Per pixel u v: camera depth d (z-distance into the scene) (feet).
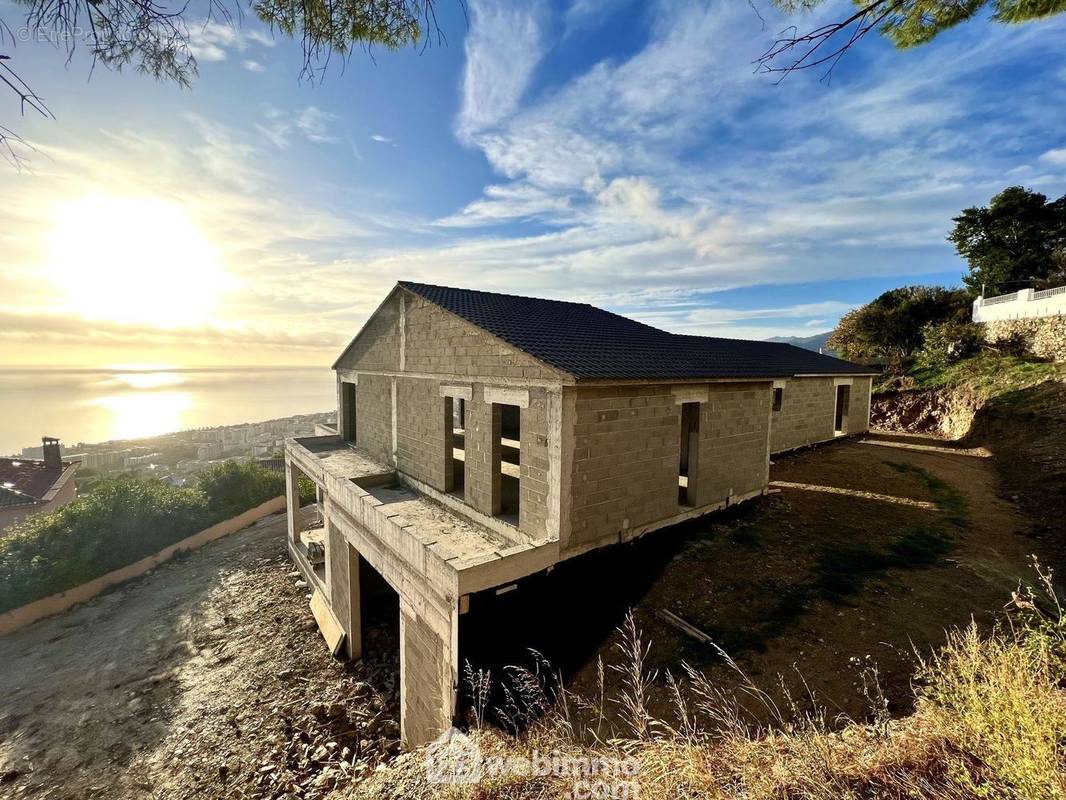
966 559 24.40
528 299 43.21
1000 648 11.64
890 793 8.57
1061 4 13.94
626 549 26.27
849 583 22.57
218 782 22.38
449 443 33.04
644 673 17.12
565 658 18.51
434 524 29.27
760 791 9.22
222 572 48.55
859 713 14.06
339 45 10.89
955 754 9.24
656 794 9.82
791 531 29.66
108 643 36.58
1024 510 31.32
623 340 33.94
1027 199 88.17
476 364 28.89
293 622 37.11
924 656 16.51
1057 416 44.57
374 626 35.09
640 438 26.78
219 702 28.32
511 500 32.30
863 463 47.62
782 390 50.72
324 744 23.98
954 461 47.88
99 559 46.57
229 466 67.21
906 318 90.99
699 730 13.24
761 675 16.47
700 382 29.96
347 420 53.47
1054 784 7.32
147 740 25.80
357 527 29.25
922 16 14.65
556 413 23.03
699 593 22.45
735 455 33.78
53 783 23.49
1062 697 9.04
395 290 38.17
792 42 11.37
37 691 30.99
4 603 39.75
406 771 15.64
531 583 21.57
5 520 60.80
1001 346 67.67
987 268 95.30
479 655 18.97
